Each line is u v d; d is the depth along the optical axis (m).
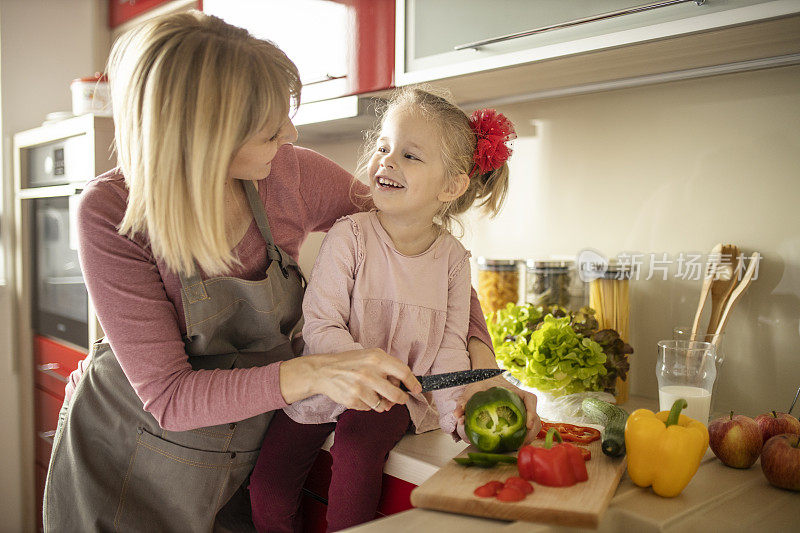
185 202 0.87
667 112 1.33
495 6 1.21
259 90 0.88
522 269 1.58
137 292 0.94
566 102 1.49
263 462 1.09
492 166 1.13
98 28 2.51
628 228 1.41
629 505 0.81
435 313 1.10
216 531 1.16
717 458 1.00
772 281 1.21
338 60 1.52
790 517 0.80
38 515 2.34
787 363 1.20
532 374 1.21
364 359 0.89
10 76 2.35
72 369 2.00
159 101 0.84
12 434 2.35
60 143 1.97
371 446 1.02
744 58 1.15
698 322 1.26
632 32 1.02
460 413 1.00
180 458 1.05
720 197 1.27
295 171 1.16
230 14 1.85
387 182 1.06
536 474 0.81
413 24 1.35
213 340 1.05
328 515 1.04
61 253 2.03
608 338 1.26
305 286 1.20
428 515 0.77
